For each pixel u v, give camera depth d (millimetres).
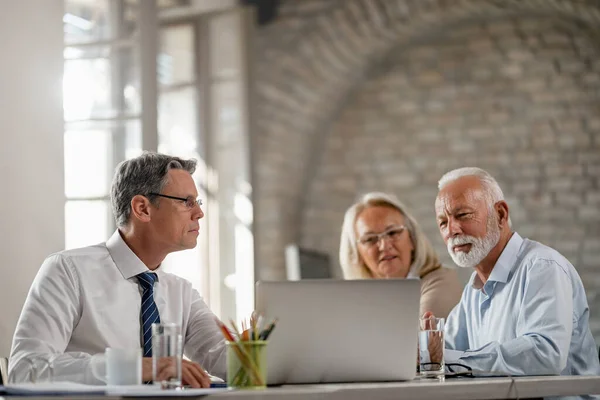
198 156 6047
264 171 7434
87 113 4723
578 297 3037
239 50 6254
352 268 3930
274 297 2371
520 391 2410
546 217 7105
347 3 7066
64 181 3988
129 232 2998
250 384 2225
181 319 3113
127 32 4738
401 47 7473
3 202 3721
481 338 3148
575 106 7098
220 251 5980
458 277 3951
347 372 2422
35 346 2689
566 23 7109
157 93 4711
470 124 7316
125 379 2172
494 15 7172
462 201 3121
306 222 7648
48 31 3961
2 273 3691
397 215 3863
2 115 3748
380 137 7523
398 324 2439
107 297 2934
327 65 7320
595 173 7035
